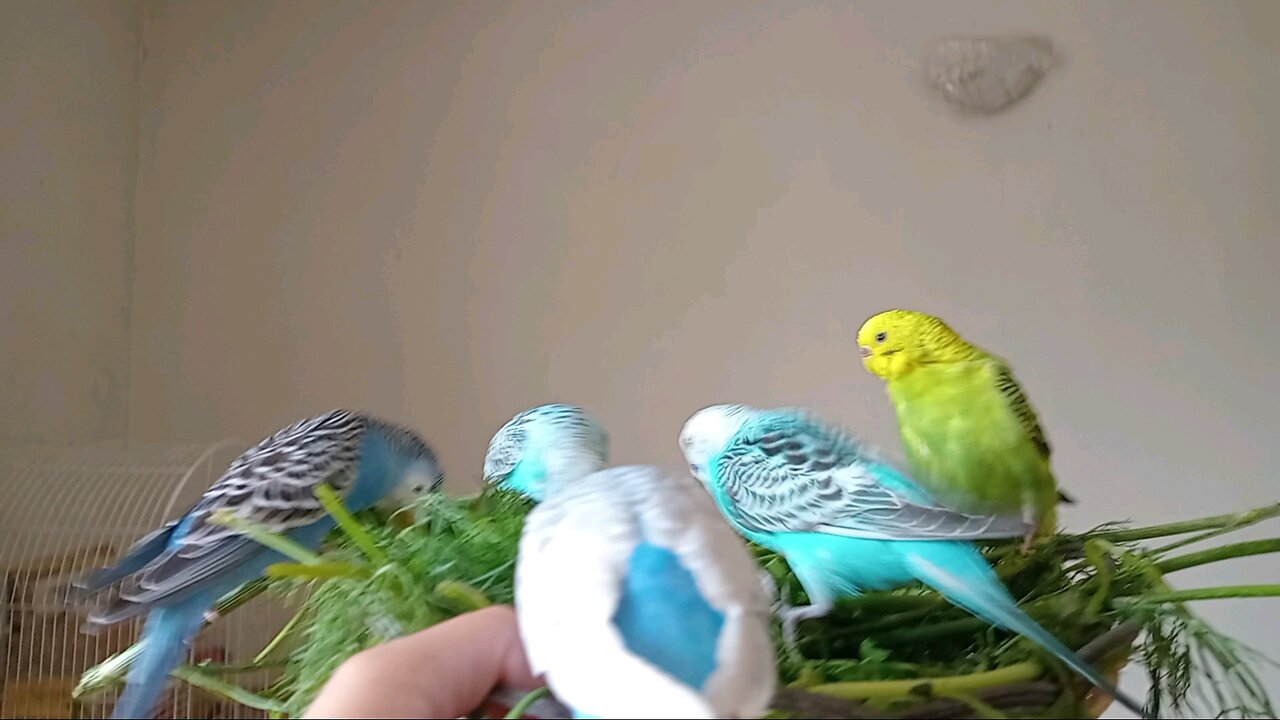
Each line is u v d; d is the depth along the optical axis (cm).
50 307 136
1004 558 55
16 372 128
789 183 144
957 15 143
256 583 61
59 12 139
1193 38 137
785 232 143
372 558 48
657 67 150
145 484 124
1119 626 49
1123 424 133
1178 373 132
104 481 124
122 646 97
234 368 153
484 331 148
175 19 160
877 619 51
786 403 139
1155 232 135
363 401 149
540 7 153
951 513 47
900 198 141
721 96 147
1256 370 130
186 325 154
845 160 143
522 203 150
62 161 139
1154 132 136
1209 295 133
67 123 140
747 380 141
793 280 142
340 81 156
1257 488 128
